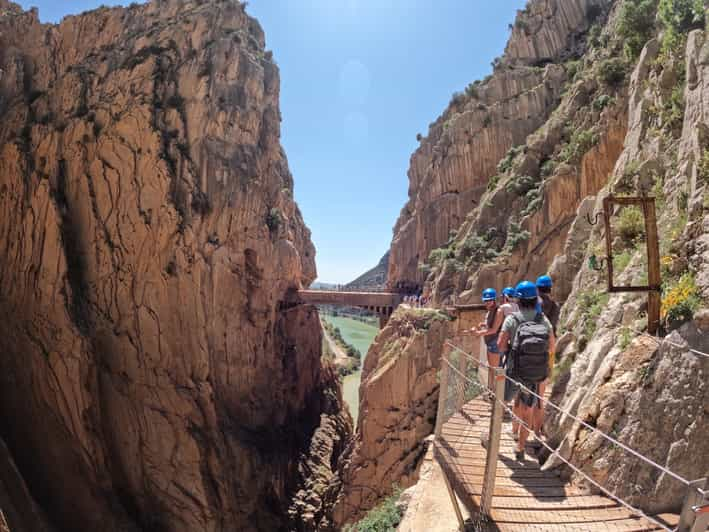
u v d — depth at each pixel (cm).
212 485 3453
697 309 584
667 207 905
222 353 3966
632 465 552
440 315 2902
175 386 3647
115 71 4128
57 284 3509
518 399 670
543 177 3419
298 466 4231
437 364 2766
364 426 2880
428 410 2698
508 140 4322
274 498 3775
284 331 4972
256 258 4375
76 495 3066
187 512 3312
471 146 4512
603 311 869
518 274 3177
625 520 500
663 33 1377
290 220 6444
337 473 3572
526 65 4803
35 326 3453
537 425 664
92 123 3947
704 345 543
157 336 3691
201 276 3847
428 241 4781
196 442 3497
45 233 3634
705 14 986
